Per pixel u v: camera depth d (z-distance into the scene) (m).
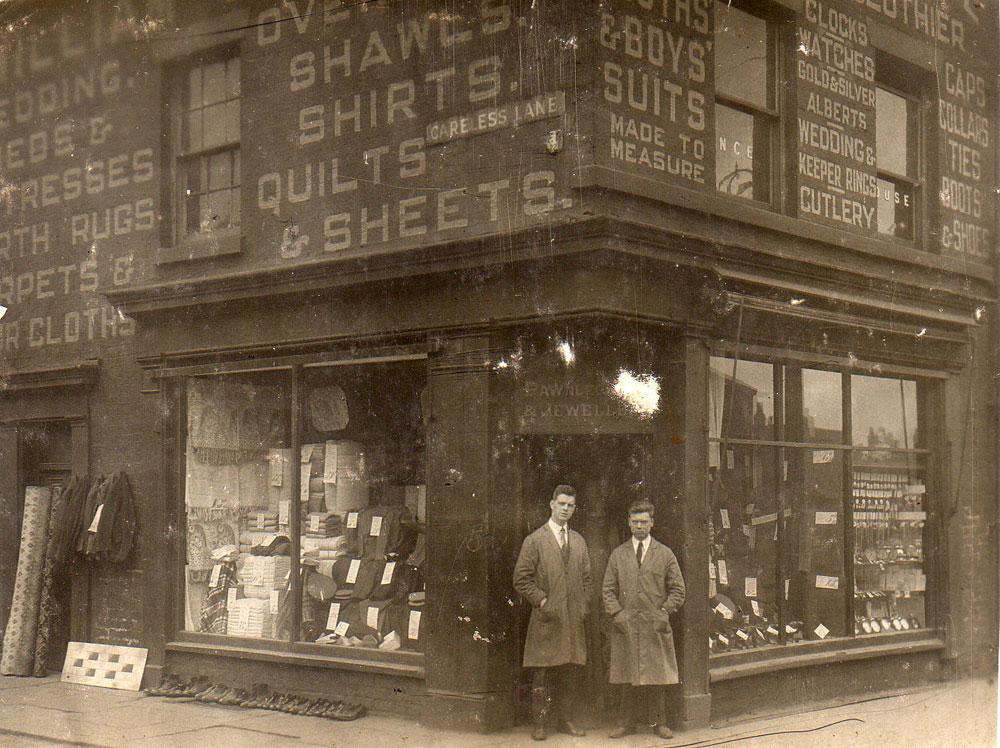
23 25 11.31
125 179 10.50
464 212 8.45
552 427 8.11
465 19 8.58
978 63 11.16
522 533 8.12
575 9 8.01
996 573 10.62
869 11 10.07
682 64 8.52
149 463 10.05
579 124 7.92
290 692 9.12
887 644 9.61
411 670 8.38
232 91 10.01
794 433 9.10
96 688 9.96
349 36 9.21
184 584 9.87
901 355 9.91
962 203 10.78
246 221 9.63
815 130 9.43
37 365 10.97
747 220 8.63
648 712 7.90
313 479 9.30
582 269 7.81
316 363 9.11
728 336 8.46
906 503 10.06
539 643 7.80
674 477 8.08
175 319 9.94
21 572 10.69
